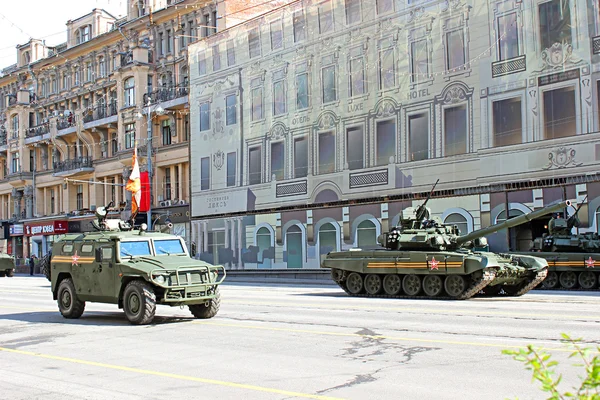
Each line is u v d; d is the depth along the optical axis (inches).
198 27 1870.1
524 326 502.9
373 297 871.7
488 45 1185.4
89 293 616.7
